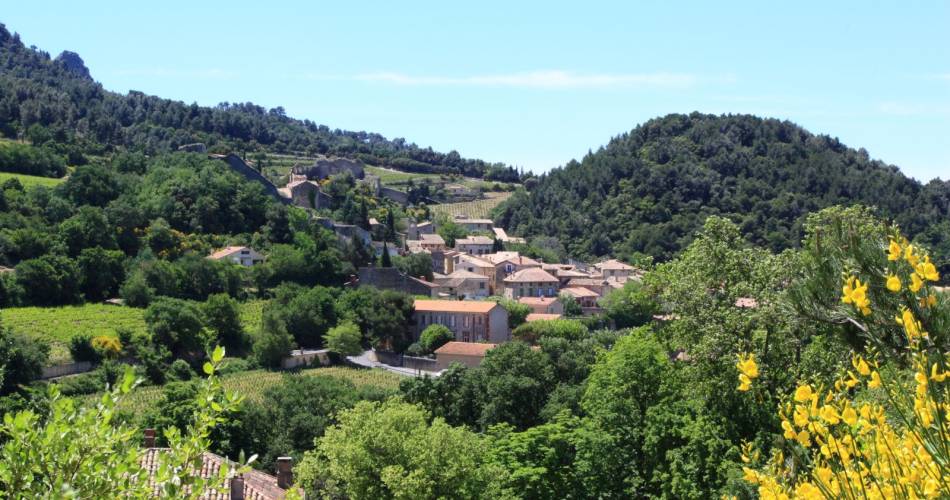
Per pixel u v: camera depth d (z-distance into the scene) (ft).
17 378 247.70
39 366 257.75
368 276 436.35
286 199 554.87
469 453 136.46
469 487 131.85
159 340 313.73
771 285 105.70
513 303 411.95
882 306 33.68
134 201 450.30
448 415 215.31
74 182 439.22
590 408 142.00
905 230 452.76
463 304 392.27
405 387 226.38
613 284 505.66
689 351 112.27
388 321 372.38
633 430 128.98
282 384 251.80
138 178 499.10
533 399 207.31
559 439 138.10
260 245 456.86
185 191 469.98
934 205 523.70
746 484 70.49
